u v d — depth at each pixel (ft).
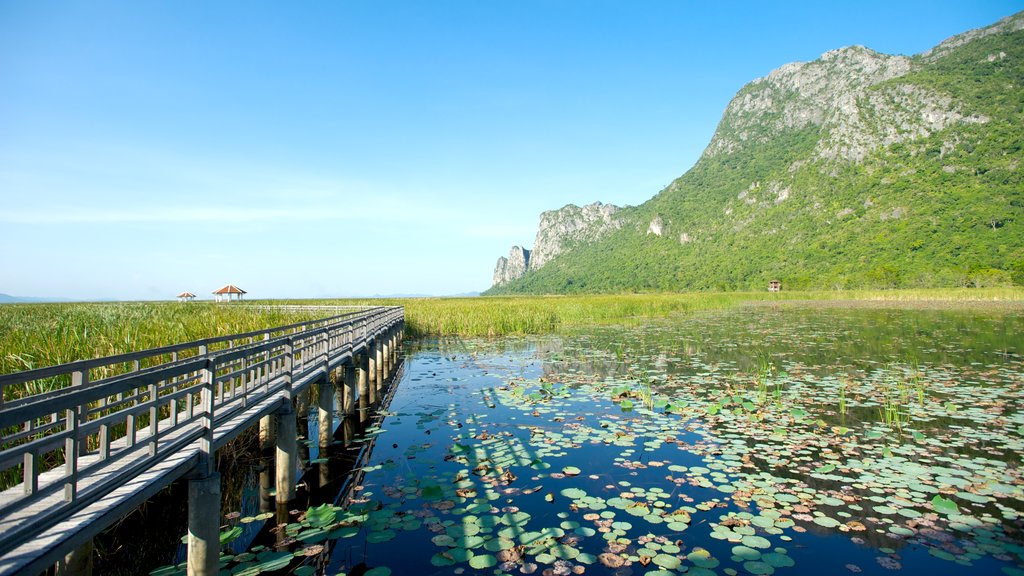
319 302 138.72
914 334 68.33
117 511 11.05
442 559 14.82
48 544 9.41
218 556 14.69
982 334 67.15
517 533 16.38
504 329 85.97
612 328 87.66
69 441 10.36
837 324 86.53
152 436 12.95
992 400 32.19
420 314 92.07
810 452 23.57
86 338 27.14
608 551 15.25
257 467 25.12
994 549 15.14
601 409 32.50
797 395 34.35
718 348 58.70
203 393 14.71
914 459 22.44
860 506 17.98
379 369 43.52
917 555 14.97
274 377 22.09
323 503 20.26
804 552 15.16
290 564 15.14
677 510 17.89
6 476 15.44
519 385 40.45
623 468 22.09
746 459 22.77
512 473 21.66
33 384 20.26
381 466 22.81
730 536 16.02
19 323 40.60
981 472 20.79
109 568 16.38
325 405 26.99
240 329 38.93
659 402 32.76
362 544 15.92
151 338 29.94
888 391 34.96
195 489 14.32
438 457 24.03
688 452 23.90
